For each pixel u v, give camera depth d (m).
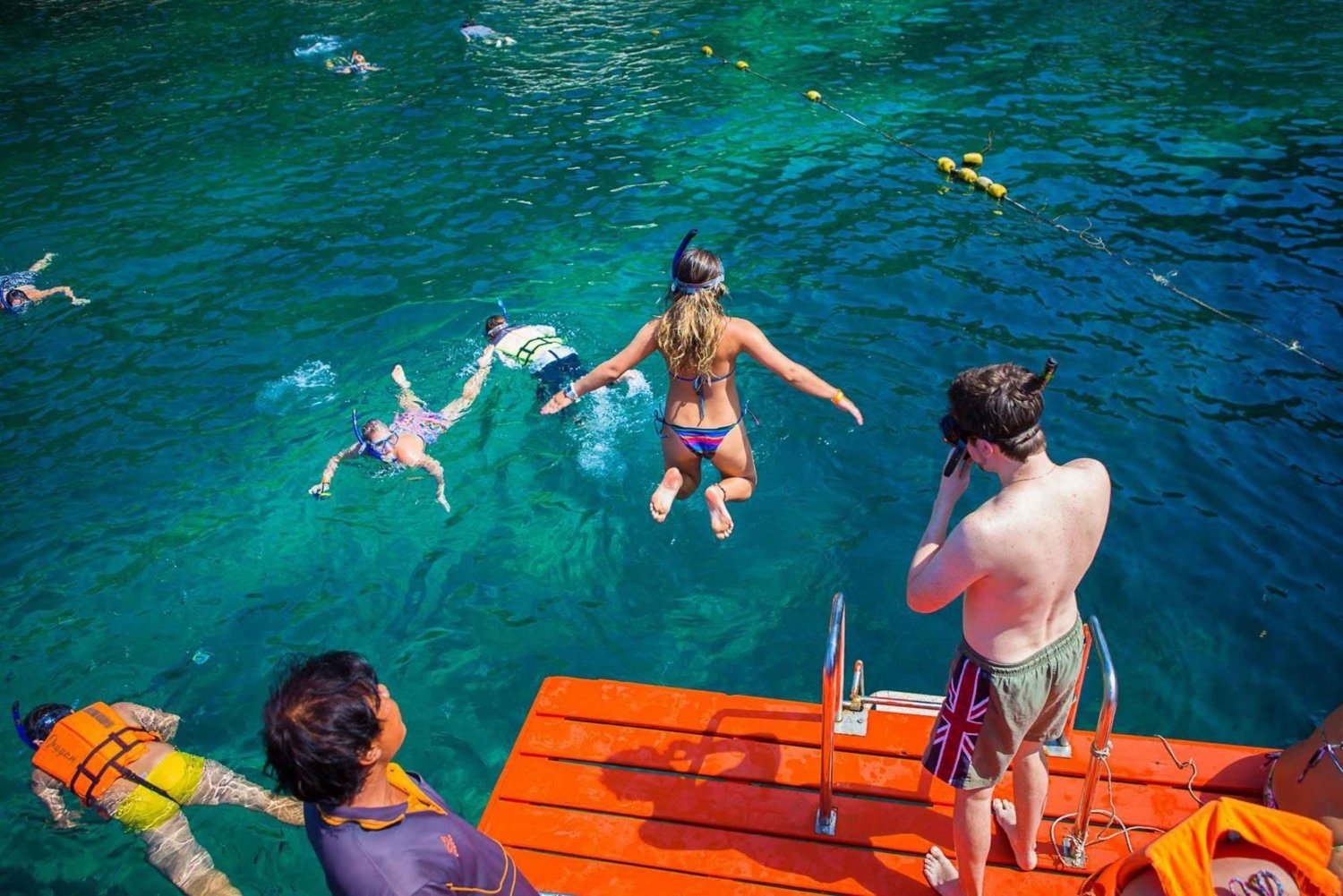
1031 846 3.41
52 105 15.28
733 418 4.94
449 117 14.02
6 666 5.69
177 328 9.16
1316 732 3.44
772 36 16.95
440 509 6.71
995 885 3.47
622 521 6.47
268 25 18.91
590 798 3.96
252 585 6.23
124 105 15.12
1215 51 15.22
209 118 14.41
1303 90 13.45
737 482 4.98
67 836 4.82
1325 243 9.61
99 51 17.86
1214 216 10.22
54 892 4.59
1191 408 7.29
